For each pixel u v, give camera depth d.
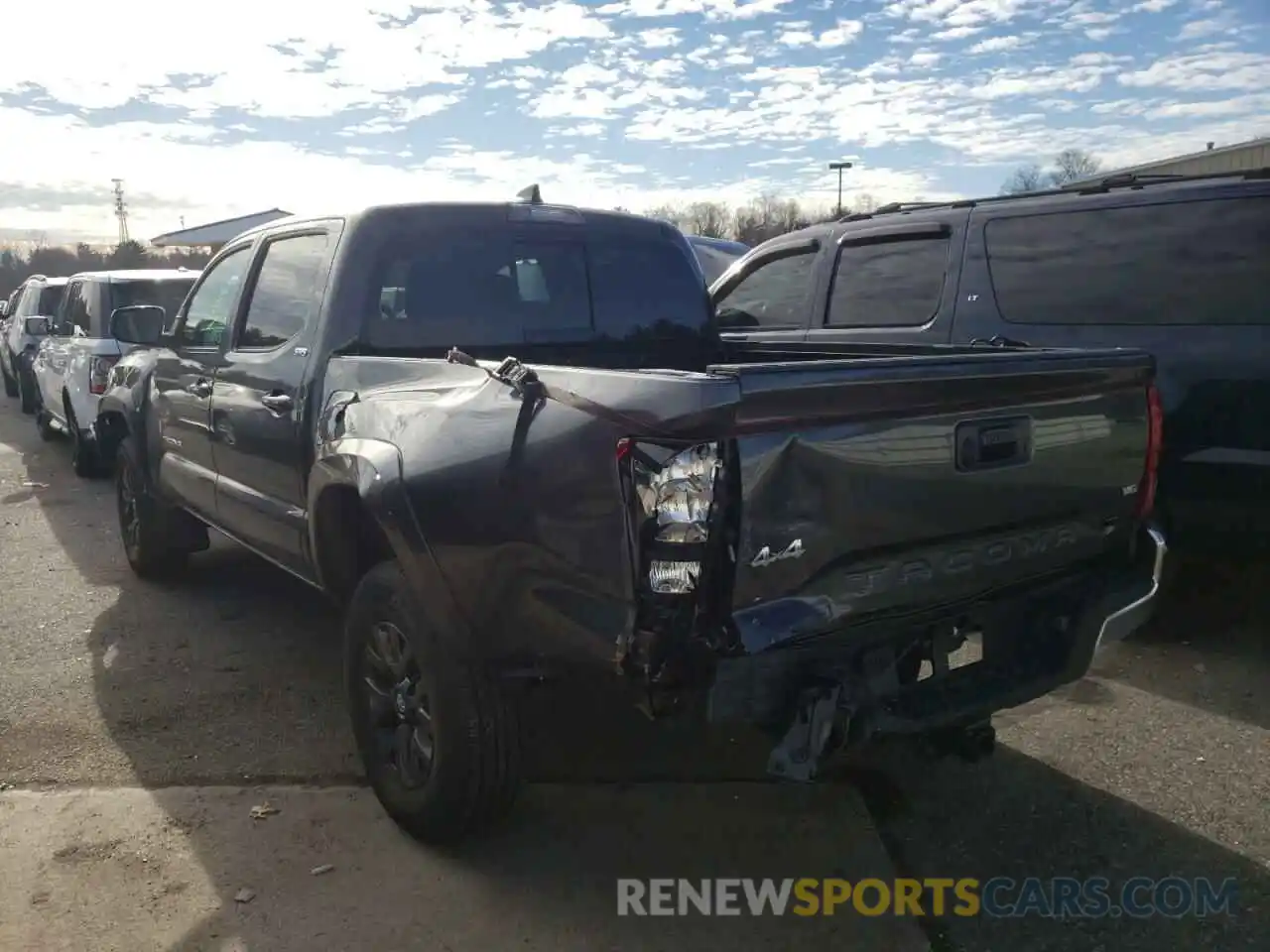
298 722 4.50
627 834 3.62
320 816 3.72
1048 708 4.62
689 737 4.32
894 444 2.84
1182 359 5.05
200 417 5.36
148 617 5.91
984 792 3.90
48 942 3.03
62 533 8.03
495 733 3.31
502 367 3.21
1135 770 4.07
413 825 3.50
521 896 3.26
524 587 3.03
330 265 4.36
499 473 3.07
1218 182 5.05
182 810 3.75
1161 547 3.60
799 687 2.73
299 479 4.38
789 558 2.68
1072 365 3.30
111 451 6.83
